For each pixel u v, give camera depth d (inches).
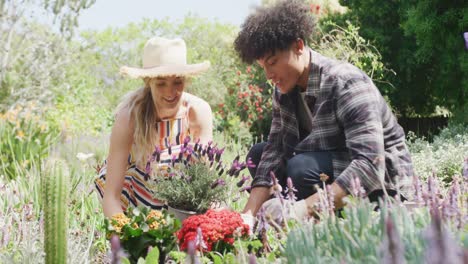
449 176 272.1
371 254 59.9
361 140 109.6
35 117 373.7
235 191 125.6
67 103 530.9
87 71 645.3
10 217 128.1
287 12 111.2
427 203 77.0
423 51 454.0
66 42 460.1
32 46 450.3
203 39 794.8
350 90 113.5
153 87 125.8
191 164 117.7
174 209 116.6
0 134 255.6
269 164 128.6
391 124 118.8
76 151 245.3
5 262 99.6
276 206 102.8
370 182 107.1
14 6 433.4
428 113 583.5
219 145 294.0
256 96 501.4
